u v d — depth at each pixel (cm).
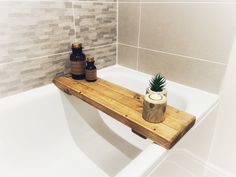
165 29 113
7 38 90
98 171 103
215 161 120
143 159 65
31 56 100
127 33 132
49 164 104
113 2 127
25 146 100
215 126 112
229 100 102
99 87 102
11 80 97
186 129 75
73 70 109
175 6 105
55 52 109
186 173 100
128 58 137
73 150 113
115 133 126
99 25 125
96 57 131
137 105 87
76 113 119
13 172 94
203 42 101
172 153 74
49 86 110
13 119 95
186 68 111
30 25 95
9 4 87
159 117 74
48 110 107
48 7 99
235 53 94
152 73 127
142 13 119
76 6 109
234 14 88
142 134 75
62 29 108
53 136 110
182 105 102
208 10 95
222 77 100
